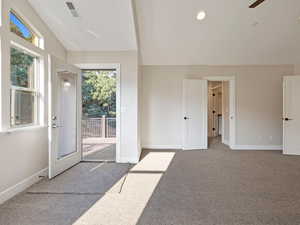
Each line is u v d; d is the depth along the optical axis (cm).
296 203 254
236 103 584
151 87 589
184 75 588
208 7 395
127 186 306
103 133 796
